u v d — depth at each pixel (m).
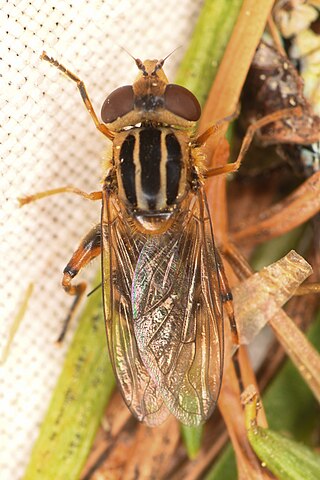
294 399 0.07
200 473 0.07
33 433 0.07
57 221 0.07
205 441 0.07
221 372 0.07
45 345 0.07
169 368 0.07
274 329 0.07
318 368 0.07
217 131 0.07
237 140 0.07
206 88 0.07
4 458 0.07
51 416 0.07
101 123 0.07
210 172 0.07
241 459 0.07
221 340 0.07
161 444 0.07
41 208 0.07
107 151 0.07
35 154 0.07
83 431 0.07
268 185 0.08
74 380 0.07
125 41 0.07
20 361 0.07
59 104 0.07
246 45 0.07
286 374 0.07
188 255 0.07
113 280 0.07
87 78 0.07
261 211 0.08
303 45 0.07
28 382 0.07
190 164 0.07
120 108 0.07
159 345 0.07
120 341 0.07
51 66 0.07
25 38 0.07
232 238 0.07
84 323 0.07
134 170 0.07
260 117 0.07
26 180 0.07
